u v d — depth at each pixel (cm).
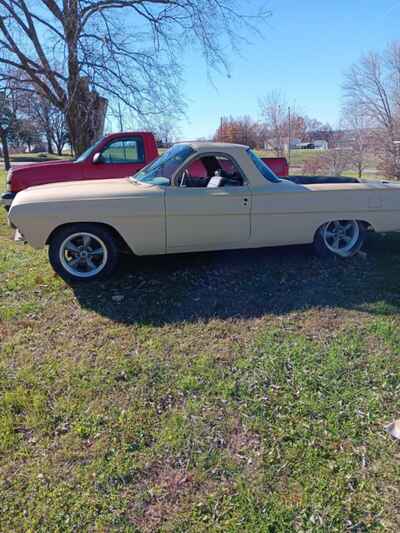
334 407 271
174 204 458
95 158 735
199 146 475
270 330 367
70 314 400
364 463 229
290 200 491
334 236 532
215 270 503
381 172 2331
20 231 442
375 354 329
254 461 231
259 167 490
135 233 459
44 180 723
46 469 227
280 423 258
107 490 214
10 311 405
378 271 499
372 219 523
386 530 193
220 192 469
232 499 209
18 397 280
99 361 323
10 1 1119
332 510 202
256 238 493
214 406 273
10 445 243
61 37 1123
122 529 195
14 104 2348
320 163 2322
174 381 298
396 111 2331
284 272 495
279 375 304
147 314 397
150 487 216
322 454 235
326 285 460
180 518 200
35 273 504
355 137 2381
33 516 201
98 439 246
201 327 373
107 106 1234
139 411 269
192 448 240
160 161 508
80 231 457
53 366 316
